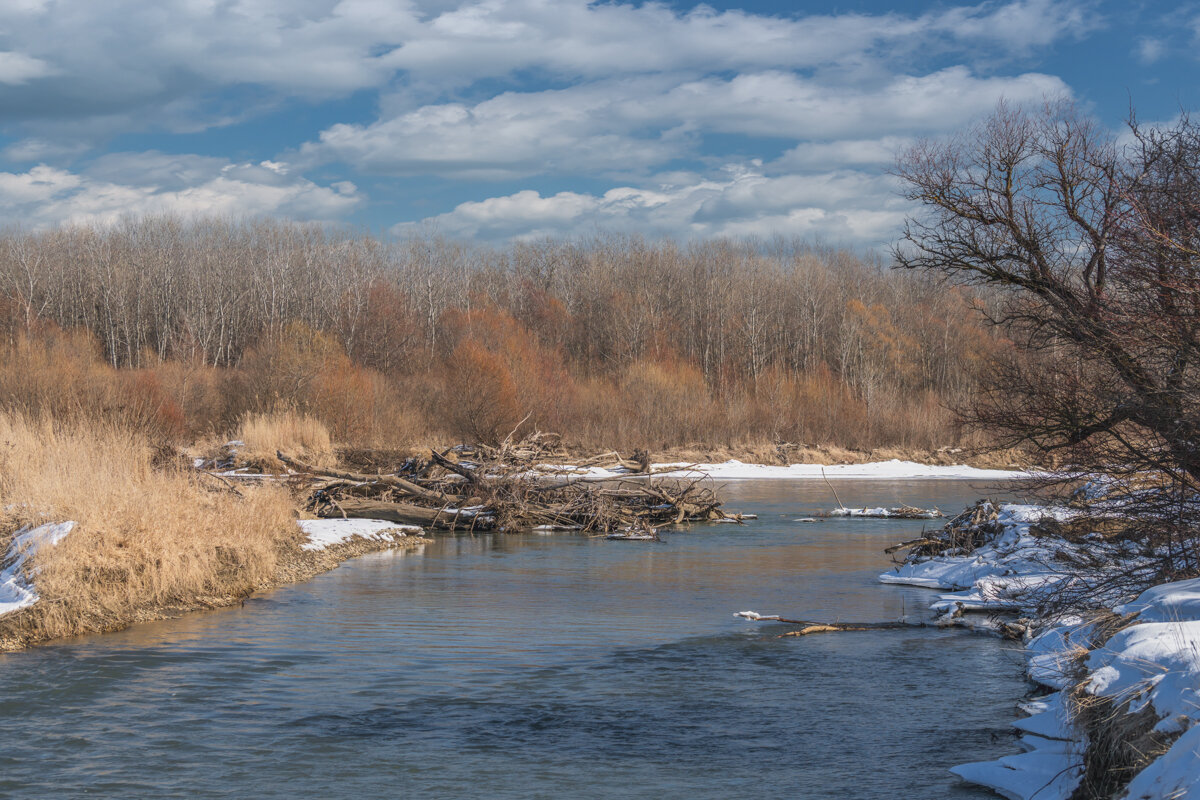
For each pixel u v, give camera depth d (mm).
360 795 6914
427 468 26859
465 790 7023
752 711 8961
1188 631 6680
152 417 33469
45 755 7676
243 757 7668
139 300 79438
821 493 36812
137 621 12469
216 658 10711
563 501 25188
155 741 8016
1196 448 9281
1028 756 7230
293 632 12086
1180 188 9664
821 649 11469
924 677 10172
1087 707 6598
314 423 36562
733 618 13328
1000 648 11484
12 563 12922
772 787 7105
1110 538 10391
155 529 13719
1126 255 9875
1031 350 11438
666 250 92312
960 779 7262
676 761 7660
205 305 79938
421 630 12289
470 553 19891
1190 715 5574
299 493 23203
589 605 14188
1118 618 8094
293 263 85500
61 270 84312
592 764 7582
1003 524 17469
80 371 36438
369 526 21750
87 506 13805
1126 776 5777
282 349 43125
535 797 6895
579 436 47844
